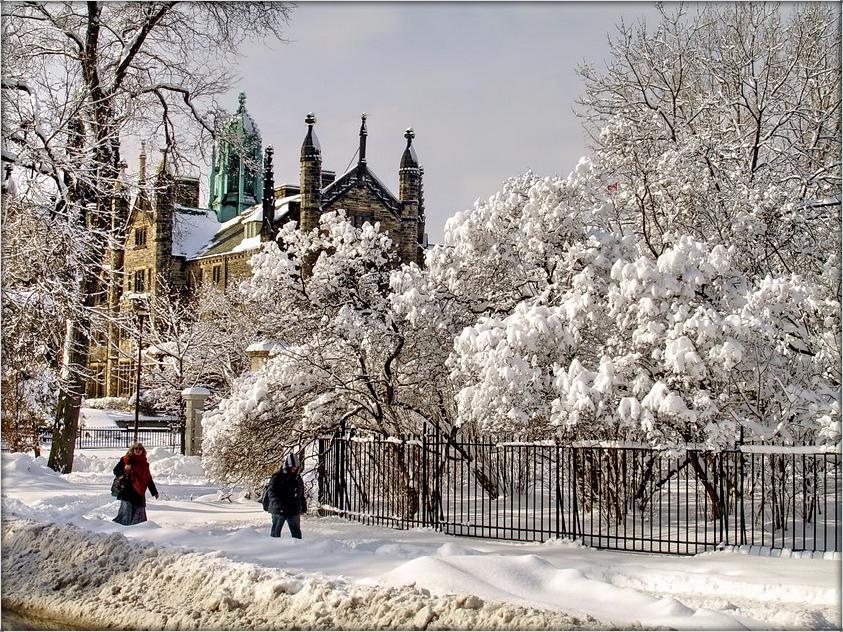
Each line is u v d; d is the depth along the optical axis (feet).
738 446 48.93
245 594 38.75
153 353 203.92
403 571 38.73
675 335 51.83
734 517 52.47
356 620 34.30
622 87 102.83
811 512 53.88
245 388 72.33
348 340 66.54
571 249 61.00
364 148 235.40
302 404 69.67
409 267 66.44
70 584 44.96
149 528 54.44
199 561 42.88
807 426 54.75
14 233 78.89
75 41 97.14
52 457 99.55
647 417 50.21
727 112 95.66
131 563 45.39
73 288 87.15
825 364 54.70
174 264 292.61
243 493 80.28
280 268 69.97
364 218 234.38
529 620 31.76
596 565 44.96
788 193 70.18
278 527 52.85
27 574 47.16
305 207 222.48
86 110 84.58
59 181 81.46
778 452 47.57
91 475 100.73
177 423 185.88
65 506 72.43
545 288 65.98
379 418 68.69
